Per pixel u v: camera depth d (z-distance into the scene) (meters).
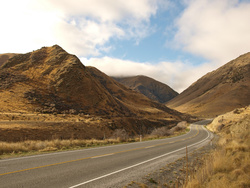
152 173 7.33
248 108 49.25
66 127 33.69
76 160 8.80
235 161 7.79
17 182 5.34
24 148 12.12
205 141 22.95
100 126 40.84
